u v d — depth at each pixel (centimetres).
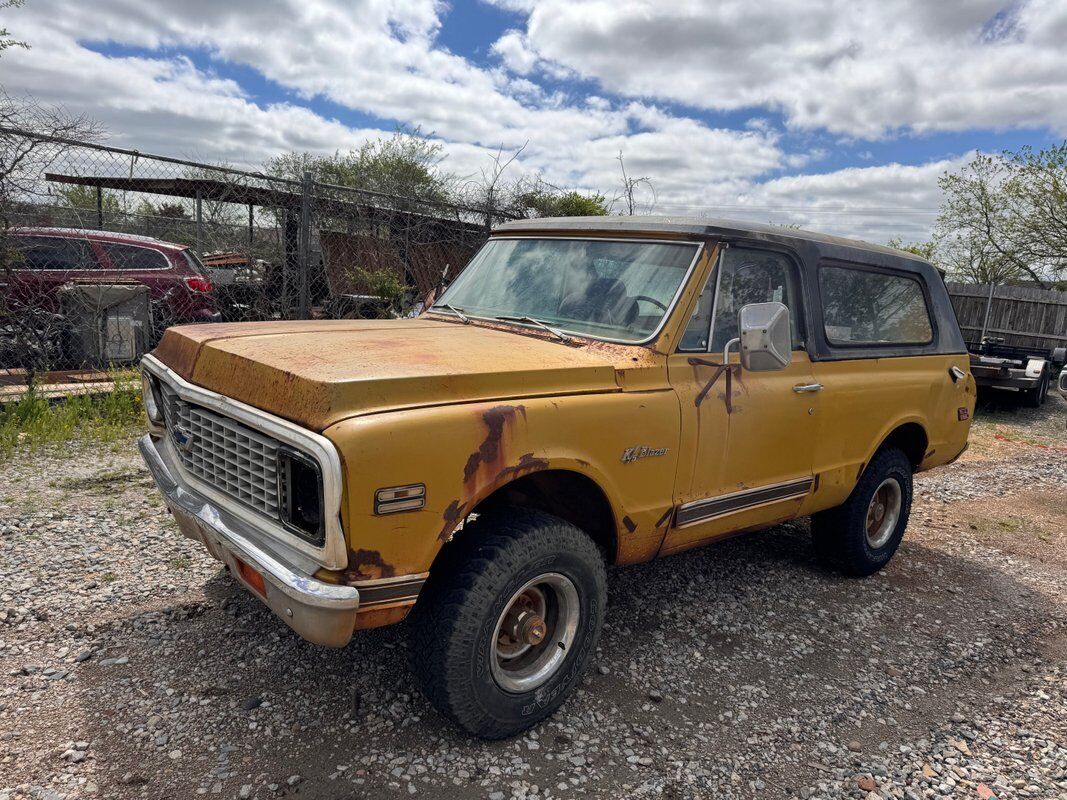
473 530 283
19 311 736
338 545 238
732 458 365
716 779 287
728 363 359
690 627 405
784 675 365
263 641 350
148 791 255
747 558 511
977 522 640
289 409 251
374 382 250
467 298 419
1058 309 1675
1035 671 390
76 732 281
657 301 349
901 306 484
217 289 1030
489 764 283
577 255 390
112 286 798
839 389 420
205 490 302
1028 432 1109
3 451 582
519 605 297
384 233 1121
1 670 314
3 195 667
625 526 323
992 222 2398
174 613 369
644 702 333
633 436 314
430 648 271
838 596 461
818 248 418
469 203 1098
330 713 304
